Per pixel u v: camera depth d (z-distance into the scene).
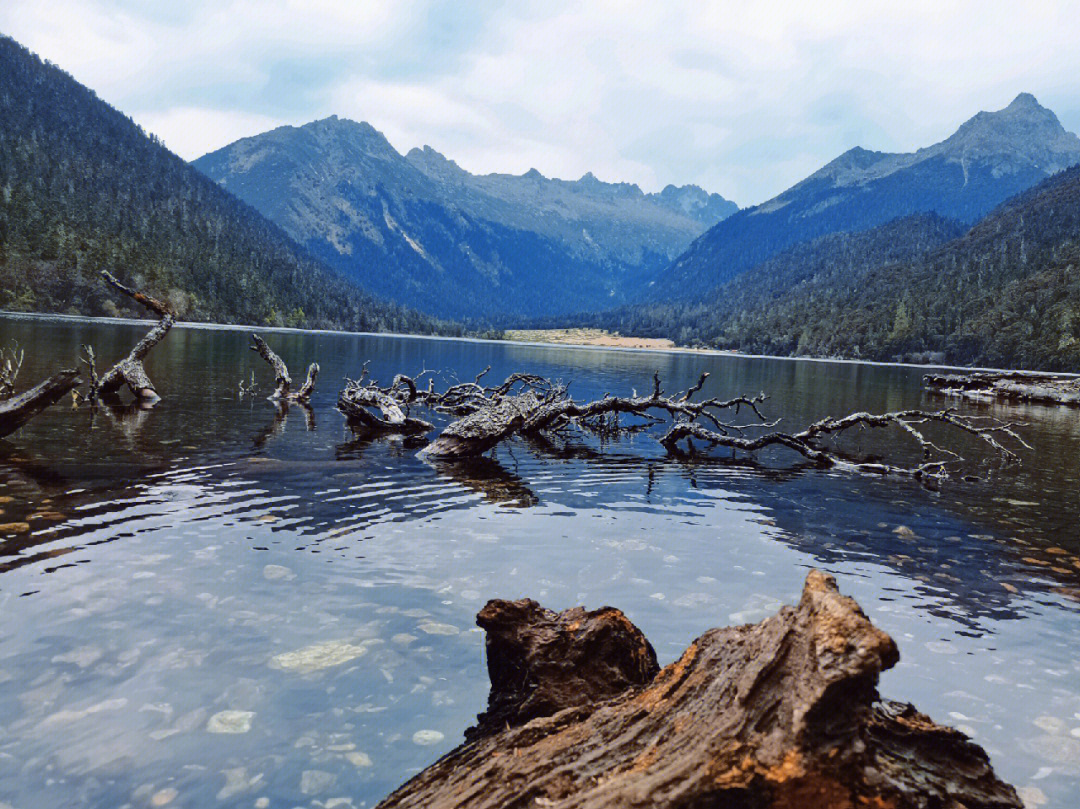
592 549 7.91
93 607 5.57
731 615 5.96
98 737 3.79
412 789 3.19
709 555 7.86
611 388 38.22
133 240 196.38
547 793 2.80
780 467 14.95
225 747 3.75
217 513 8.77
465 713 4.21
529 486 11.75
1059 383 46.38
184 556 6.98
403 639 5.24
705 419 25.39
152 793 3.33
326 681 4.54
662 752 2.81
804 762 2.50
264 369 38.69
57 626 5.17
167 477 10.69
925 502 11.48
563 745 3.16
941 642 5.59
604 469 13.96
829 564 7.69
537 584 6.62
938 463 15.67
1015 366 134.75
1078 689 4.80
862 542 8.74
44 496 9.06
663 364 83.19
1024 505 11.48
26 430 14.43
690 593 6.51
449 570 6.93
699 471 13.97
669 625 5.69
